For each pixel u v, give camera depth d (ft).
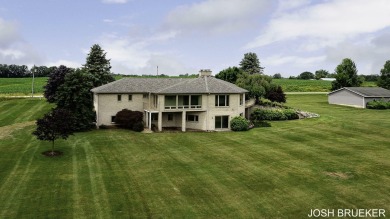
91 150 115.24
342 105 253.65
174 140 132.87
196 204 71.41
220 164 100.17
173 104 154.71
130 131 149.79
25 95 292.61
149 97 160.15
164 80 175.01
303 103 270.05
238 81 229.86
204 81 164.45
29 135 136.98
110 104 158.71
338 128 156.56
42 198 73.20
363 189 79.36
